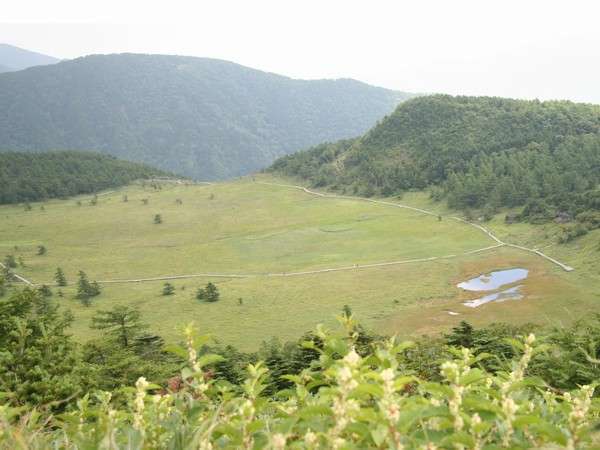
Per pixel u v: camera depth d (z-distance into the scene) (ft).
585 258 391.24
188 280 489.67
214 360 12.21
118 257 610.65
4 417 11.22
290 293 406.21
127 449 10.24
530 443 9.59
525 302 322.14
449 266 434.71
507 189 606.96
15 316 76.84
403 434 8.61
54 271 562.25
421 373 40.32
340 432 8.76
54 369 64.80
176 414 11.46
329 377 12.45
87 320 358.84
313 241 600.39
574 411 9.83
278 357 81.51
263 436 9.75
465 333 81.51
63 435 12.04
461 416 8.89
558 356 31.60
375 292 385.70
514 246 466.29
